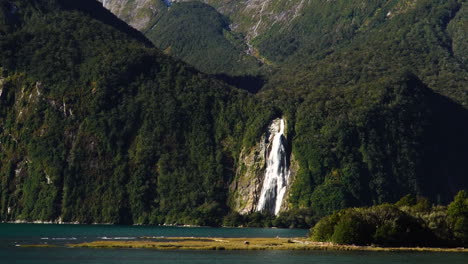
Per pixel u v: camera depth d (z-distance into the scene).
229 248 181.00
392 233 191.38
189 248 179.38
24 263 142.12
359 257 160.75
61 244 190.12
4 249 173.12
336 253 170.50
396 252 176.00
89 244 186.38
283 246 185.75
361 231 192.75
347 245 189.88
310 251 176.25
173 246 182.88
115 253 165.12
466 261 153.88
